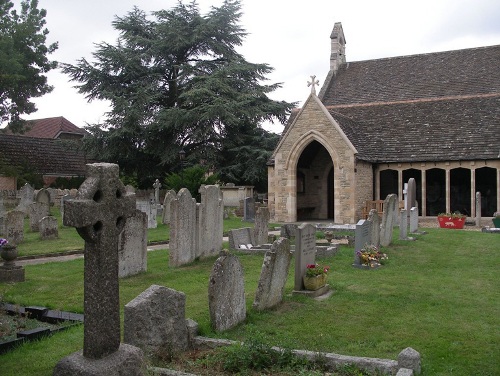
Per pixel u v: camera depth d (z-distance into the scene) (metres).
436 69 34.50
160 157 40.91
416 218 21.64
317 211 31.98
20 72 39.75
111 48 41.84
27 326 8.98
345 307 10.05
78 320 9.16
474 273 13.48
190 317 9.03
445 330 8.62
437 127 29.11
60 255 17.19
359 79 36.59
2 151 45.25
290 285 12.08
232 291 8.66
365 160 27.38
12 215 18.88
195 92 38.31
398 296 10.98
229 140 41.72
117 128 40.19
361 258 14.20
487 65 32.97
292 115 33.28
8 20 42.53
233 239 16.64
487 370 6.89
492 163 26.14
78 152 46.28
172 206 14.25
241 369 6.70
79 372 5.32
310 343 7.93
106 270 5.57
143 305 7.00
